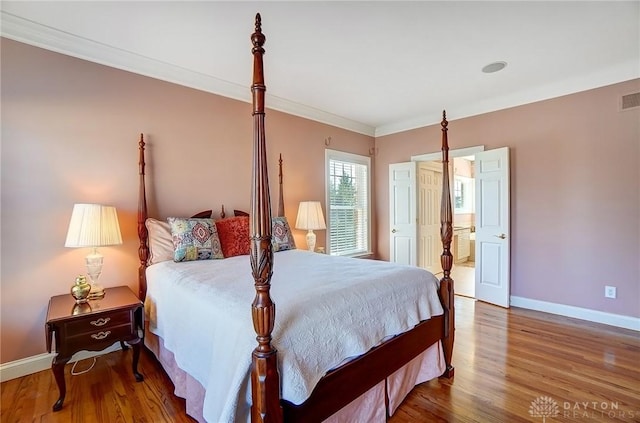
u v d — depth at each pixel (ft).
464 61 9.26
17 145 7.17
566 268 11.08
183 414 5.88
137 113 8.93
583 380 6.93
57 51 7.66
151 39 7.91
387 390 5.77
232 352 4.14
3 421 5.70
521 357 8.05
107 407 6.10
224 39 7.93
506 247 12.12
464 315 11.28
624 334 9.43
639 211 9.68
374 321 5.42
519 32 7.73
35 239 7.41
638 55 9.02
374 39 7.99
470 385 6.82
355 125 15.84
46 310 7.54
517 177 12.12
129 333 6.89
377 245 17.30
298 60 9.11
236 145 11.14
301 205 12.69
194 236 8.59
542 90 11.39
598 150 10.34
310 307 4.77
